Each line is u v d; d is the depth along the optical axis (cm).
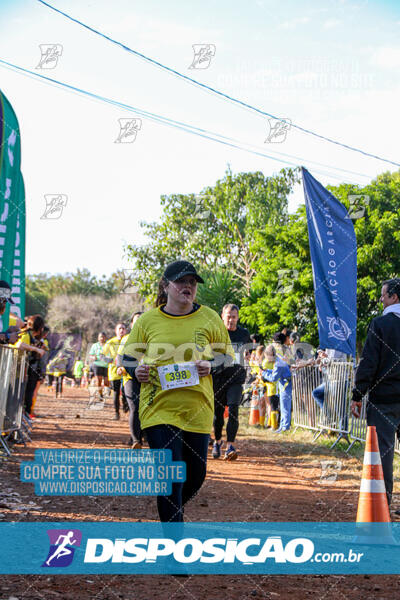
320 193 1211
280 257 2981
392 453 496
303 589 338
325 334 1170
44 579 334
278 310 2872
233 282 2328
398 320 510
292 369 1178
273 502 565
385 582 353
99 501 533
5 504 492
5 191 904
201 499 567
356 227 2800
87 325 5097
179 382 385
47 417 1305
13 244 906
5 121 907
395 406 502
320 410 1061
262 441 1043
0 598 297
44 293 6038
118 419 1338
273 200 3312
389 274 2741
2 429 742
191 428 390
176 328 399
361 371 507
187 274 398
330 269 1197
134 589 327
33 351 913
